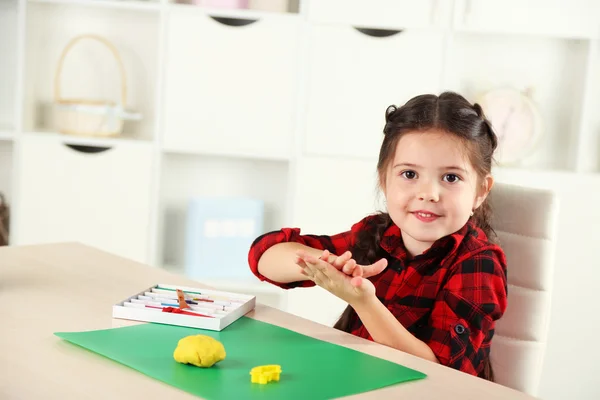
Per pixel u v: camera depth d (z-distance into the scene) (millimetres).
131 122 2688
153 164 2486
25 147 2475
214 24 2432
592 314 2471
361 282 975
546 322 1362
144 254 2514
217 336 958
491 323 1150
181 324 988
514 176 2426
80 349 881
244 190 2734
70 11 2629
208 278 2551
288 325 1035
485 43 2602
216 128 2475
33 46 2557
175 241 2740
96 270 1266
